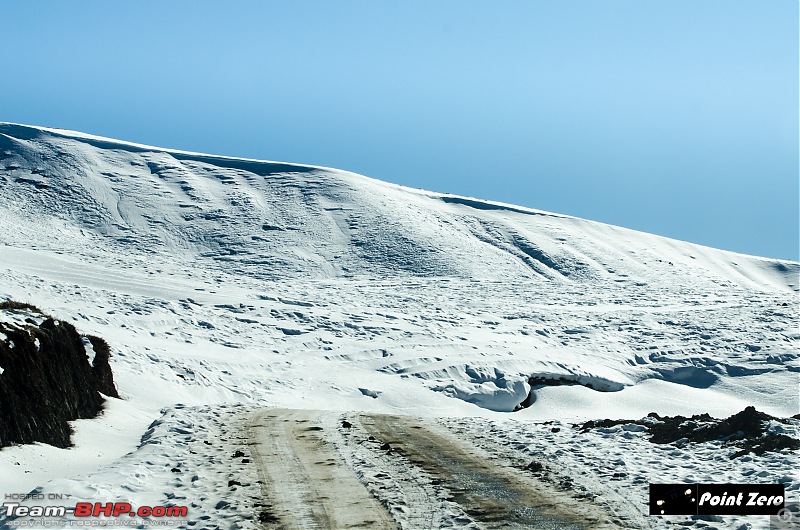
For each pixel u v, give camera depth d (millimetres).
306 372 34500
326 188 124062
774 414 31203
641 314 56688
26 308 19406
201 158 141750
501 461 13016
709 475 11102
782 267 119062
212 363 32562
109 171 124125
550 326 51500
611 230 128750
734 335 46312
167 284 52125
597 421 18391
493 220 122312
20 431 13094
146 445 14570
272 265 89062
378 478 11594
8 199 103250
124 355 28266
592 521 8977
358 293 64000
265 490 10820
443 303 61812
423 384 34312
